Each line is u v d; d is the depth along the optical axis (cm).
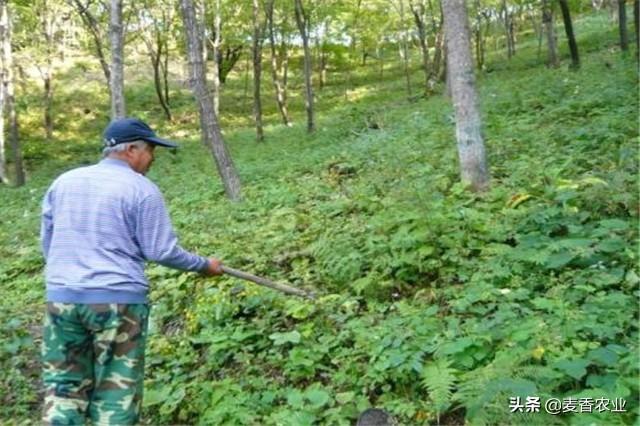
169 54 3250
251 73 3556
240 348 458
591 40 2730
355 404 371
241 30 2605
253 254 636
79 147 2478
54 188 330
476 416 306
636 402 314
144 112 2838
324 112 2525
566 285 426
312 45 3347
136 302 321
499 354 355
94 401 322
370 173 877
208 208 962
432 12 2609
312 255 600
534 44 3162
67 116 2791
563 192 555
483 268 476
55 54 2605
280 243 656
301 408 369
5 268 838
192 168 1609
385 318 455
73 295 309
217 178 1295
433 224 538
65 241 316
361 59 3731
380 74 3350
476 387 325
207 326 494
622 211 527
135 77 3362
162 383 435
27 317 602
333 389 392
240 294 523
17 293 711
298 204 855
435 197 602
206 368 446
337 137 1692
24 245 970
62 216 320
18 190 1738
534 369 330
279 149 1672
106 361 318
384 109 2056
